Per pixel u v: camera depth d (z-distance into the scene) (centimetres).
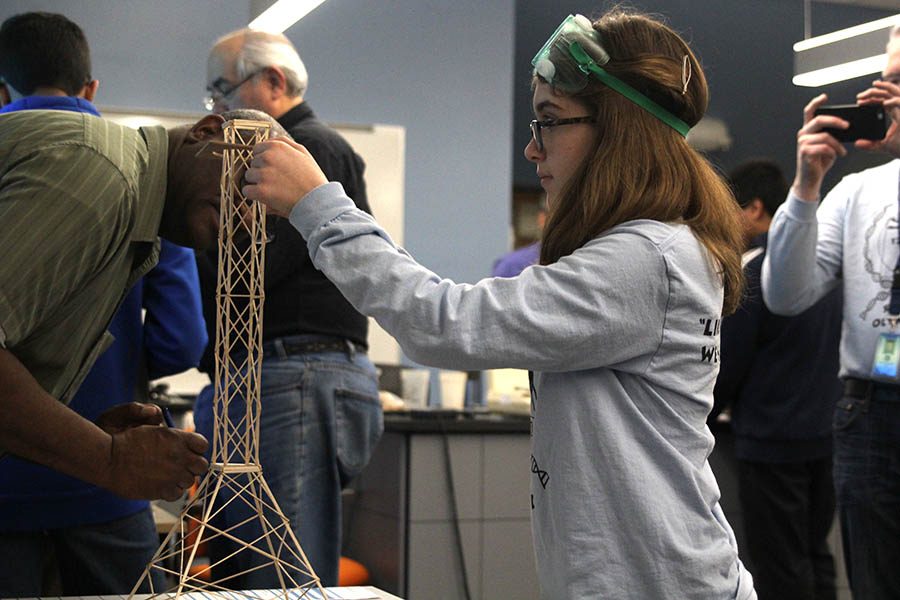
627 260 118
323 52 658
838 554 378
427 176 679
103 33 611
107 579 187
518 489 359
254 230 123
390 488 361
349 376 223
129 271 137
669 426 121
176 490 129
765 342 333
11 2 595
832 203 267
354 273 121
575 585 117
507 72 697
